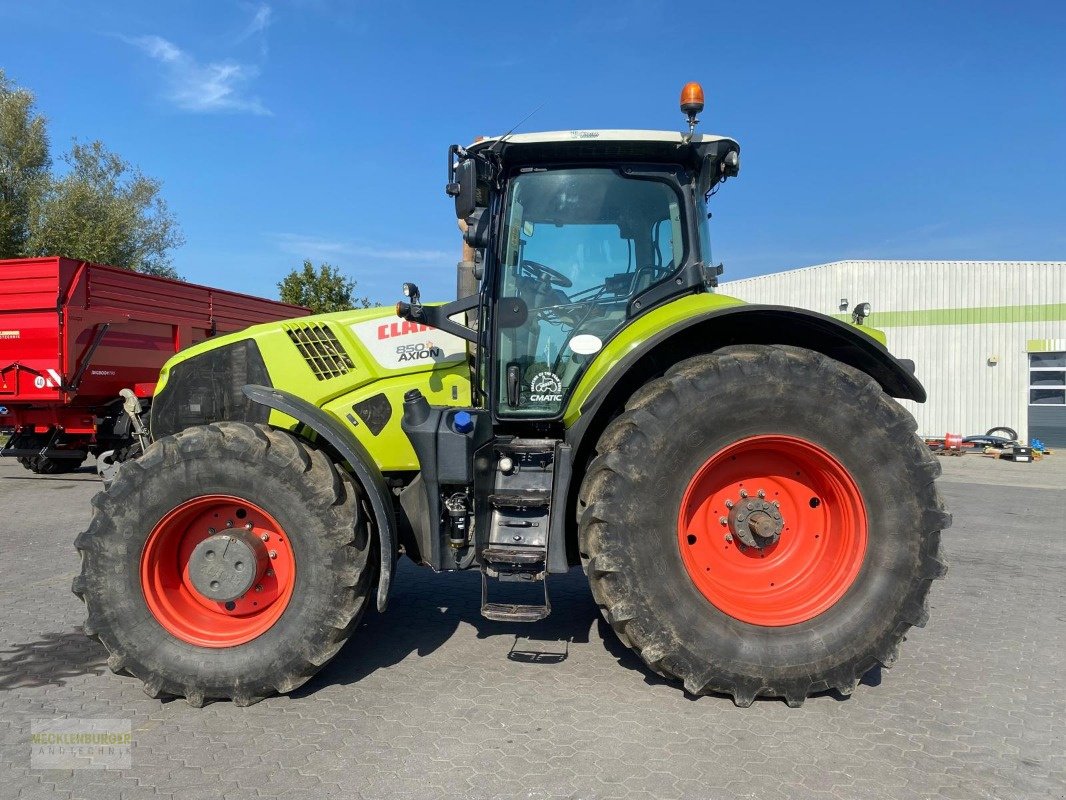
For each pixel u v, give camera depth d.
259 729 2.85
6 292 9.20
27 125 23.03
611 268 3.65
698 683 3.02
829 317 3.15
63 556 5.79
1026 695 3.25
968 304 20.39
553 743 2.73
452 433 3.20
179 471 3.08
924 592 3.07
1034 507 9.34
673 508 3.05
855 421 3.08
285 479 3.06
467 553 3.34
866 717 2.99
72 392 9.21
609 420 3.47
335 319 3.86
